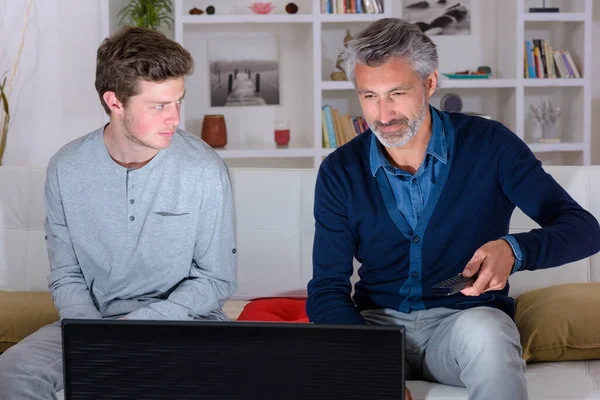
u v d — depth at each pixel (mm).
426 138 1988
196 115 5164
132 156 2080
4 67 4812
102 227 2098
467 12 5152
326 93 5125
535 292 2314
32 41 4812
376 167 1995
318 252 2055
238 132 5199
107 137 2107
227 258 2135
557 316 2100
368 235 2021
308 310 2016
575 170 2479
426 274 1981
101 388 1436
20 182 2680
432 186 1976
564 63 4953
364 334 1380
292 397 1402
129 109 1935
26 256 2684
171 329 1412
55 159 2127
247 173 2654
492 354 1676
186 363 1416
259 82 5160
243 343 1403
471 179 1961
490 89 5215
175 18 4750
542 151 5129
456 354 1771
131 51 1902
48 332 2037
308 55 5016
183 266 2125
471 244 1968
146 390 1423
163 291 2137
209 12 4863
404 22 1892
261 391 1407
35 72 4840
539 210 1896
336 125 4902
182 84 1946
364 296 2074
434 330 1952
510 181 1945
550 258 1696
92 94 4883
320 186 2072
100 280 2137
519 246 1668
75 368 1438
